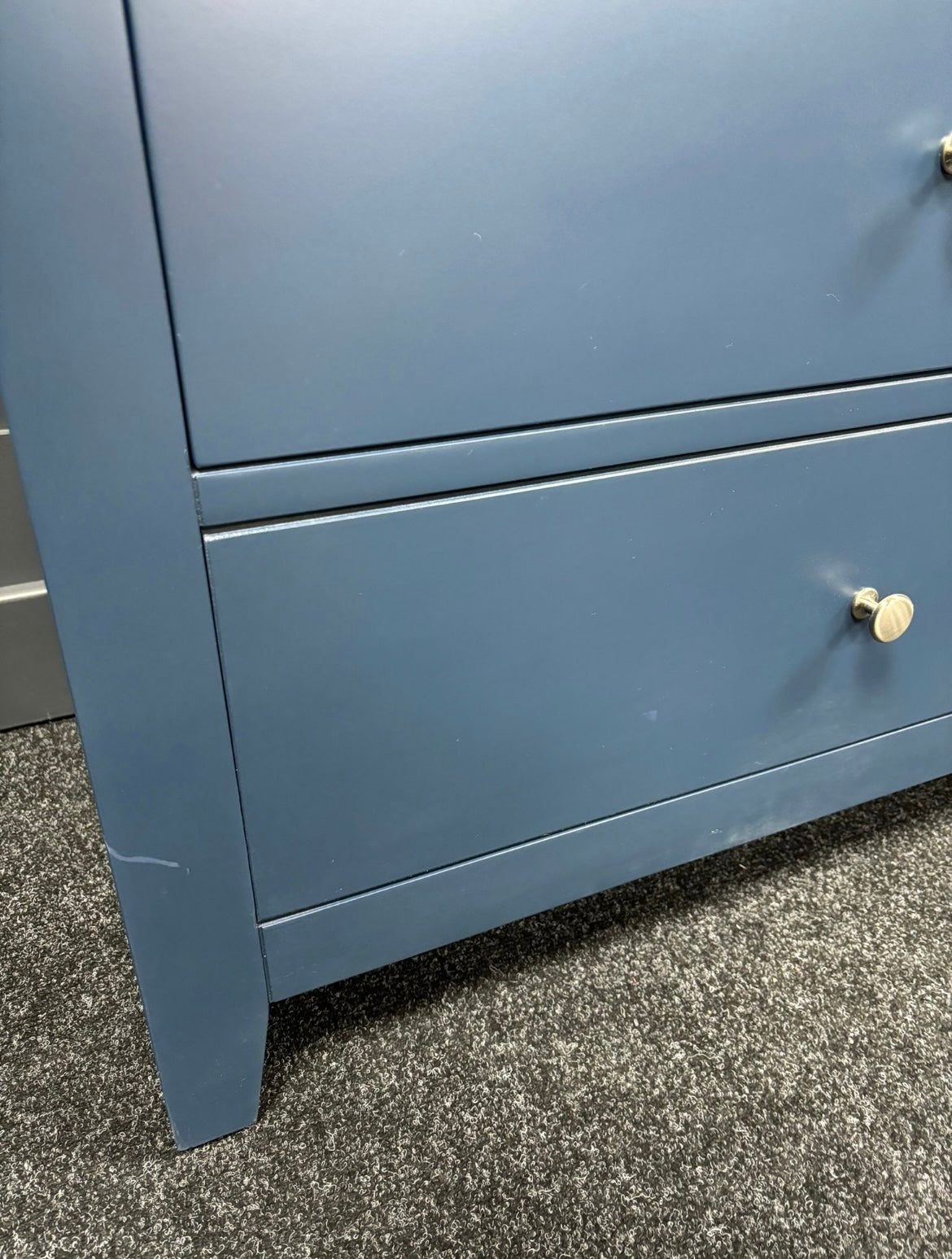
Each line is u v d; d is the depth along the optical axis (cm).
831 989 57
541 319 37
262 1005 46
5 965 59
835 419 47
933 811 74
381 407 35
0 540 81
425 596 40
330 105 30
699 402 43
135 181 29
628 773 51
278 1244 43
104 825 38
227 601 36
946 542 54
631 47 34
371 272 33
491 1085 51
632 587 45
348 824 44
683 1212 45
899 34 39
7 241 28
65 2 26
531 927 63
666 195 38
